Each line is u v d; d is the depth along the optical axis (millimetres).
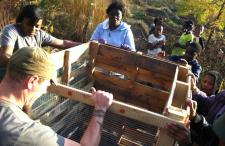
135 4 11602
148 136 2762
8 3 7438
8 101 1789
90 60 3646
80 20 8398
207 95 3949
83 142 1940
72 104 2941
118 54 3576
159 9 11352
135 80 3562
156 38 6664
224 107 2787
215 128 2139
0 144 1692
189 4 9352
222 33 9812
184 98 2727
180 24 10797
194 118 2701
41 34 3580
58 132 2824
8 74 1815
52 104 2785
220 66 8688
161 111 3457
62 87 2412
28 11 3279
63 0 8375
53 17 8312
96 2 8445
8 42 3236
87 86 3625
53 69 1878
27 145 1707
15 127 1729
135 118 2217
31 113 2541
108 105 2111
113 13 4344
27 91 1814
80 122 2957
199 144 2732
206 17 9141
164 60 3438
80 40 8391
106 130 2877
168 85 3430
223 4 8797
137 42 9602
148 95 3502
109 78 3654
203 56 8773
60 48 3756
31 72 1776
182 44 6426
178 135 2145
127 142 2828
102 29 4504
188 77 3139
